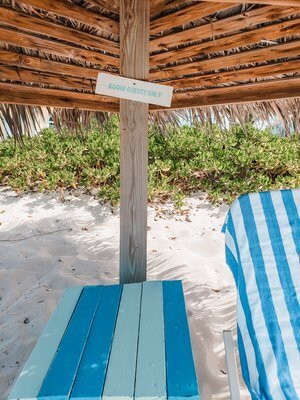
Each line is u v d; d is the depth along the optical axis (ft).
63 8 5.42
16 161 23.47
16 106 9.02
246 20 5.77
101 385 3.91
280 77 8.38
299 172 21.15
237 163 21.65
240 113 10.15
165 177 21.72
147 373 4.10
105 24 6.16
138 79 6.10
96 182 22.00
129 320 5.38
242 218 5.94
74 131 11.13
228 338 4.75
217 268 12.78
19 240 15.69
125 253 6.81
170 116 11.18
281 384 4.39
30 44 6.47
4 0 5.34
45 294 10.53
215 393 6.66
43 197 21.56
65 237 16.02
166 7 5.81
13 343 8.29
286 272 5.36
